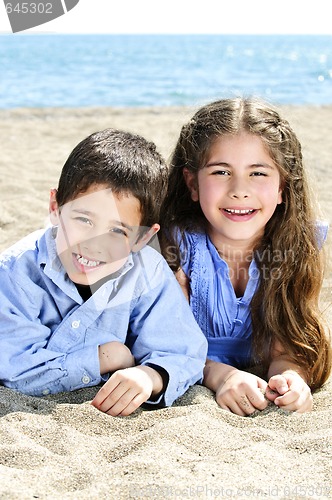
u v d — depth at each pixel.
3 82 16.70
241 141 2.60
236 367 2.87
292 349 2.68
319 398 2.49
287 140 2.71
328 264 3.40
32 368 2.36
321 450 2.00
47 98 13.64
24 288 2.40
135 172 2.39
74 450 1.96
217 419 2.22
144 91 15.21
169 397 2.37
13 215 4.67
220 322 2.80
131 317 2.59
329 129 8.82
